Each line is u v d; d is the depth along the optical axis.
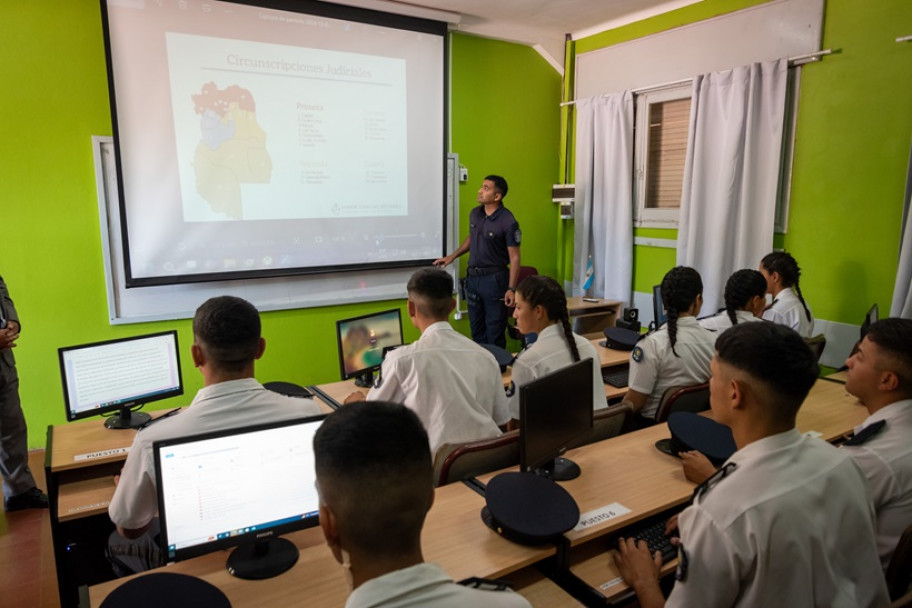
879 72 3.39
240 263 3.99
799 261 3.89
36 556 2.57
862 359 1.51
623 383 2.99
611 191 5.03
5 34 3.31
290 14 3.89
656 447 1.98
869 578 1.15
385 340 3.05
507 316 4.69
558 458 1.86
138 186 3.61
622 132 4.86
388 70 4.29
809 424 2.29
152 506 1.48
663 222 4.76
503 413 2.24
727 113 4.05
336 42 4.07
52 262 3.58
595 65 5.12
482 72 4.93
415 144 4.50
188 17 3.59
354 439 0.76
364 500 0.76
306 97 4.03
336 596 1.27
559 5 4.44
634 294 5.09
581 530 1.47
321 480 0.79
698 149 4.21
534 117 5.31
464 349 2.12
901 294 3.27
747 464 1.13
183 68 3.62
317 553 1.43
